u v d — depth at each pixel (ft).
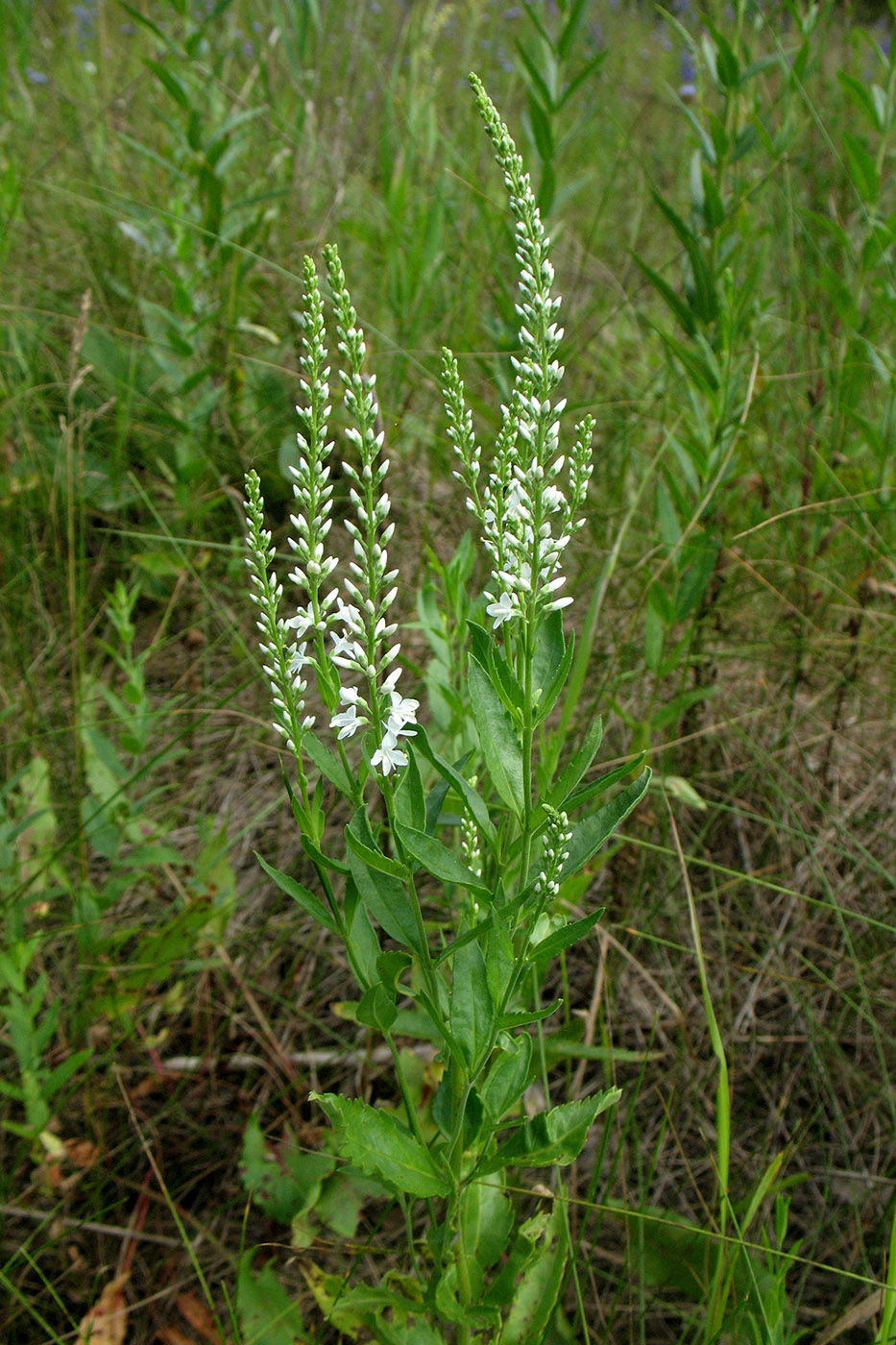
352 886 5.25
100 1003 8.29
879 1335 7.02
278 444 13.21
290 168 16.19
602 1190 8.13
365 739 5.20
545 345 4.89
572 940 4.91
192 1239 7.96
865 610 10.66
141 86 18.57
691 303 9.68
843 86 10.07
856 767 11.29
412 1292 6.49
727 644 11.30
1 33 16.83
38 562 11.44
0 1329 7.32
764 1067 9.09
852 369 10.61
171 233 13.30
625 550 12.28
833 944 9.84
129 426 12.87
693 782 10.68
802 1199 8.39
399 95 17.04
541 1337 6.20
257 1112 7.79
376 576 4.94
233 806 10.93
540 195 10.77
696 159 10.05
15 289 14.02
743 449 10.80
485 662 5.13
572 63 18.98
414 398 13.51
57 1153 7.66
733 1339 6.51
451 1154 5.44
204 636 12.13
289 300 14.53
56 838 9.82
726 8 13.12
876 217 11.58
